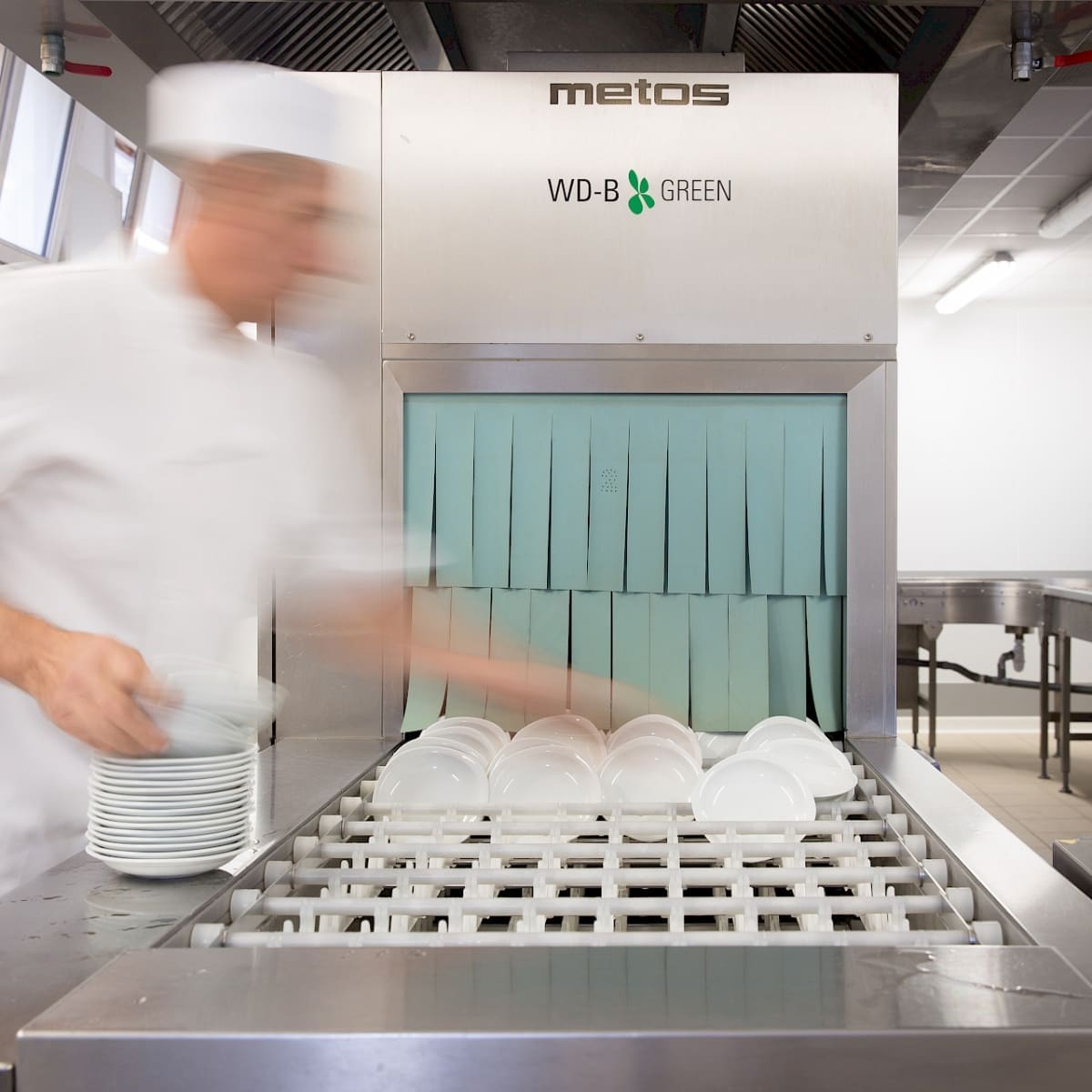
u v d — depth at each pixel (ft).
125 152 10.37
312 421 5.05
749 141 5.47
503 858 3.72
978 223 16.37
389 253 5.55
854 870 3.36
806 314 5.50
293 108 3.99
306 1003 2.35
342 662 5.67
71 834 4.47
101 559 4.36
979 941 2.91
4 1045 2.30
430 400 5.65
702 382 5.54
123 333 4.21
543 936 2.84
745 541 5.64
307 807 4.17
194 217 4.11
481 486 5.65
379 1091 2.20
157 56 5.36
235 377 4.54
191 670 3.46
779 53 8.05
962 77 6.82
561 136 5.49
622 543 5.64
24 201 9.11
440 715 5.62
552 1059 2.20
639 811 4.09
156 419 4.32
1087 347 22.50
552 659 5.66
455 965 2.58
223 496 4.53
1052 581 17.71
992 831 3.71
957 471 22.72
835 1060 2.21
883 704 5.60
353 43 7.14
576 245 5.52
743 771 4.13
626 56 5.63
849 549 5.56
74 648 3.14
